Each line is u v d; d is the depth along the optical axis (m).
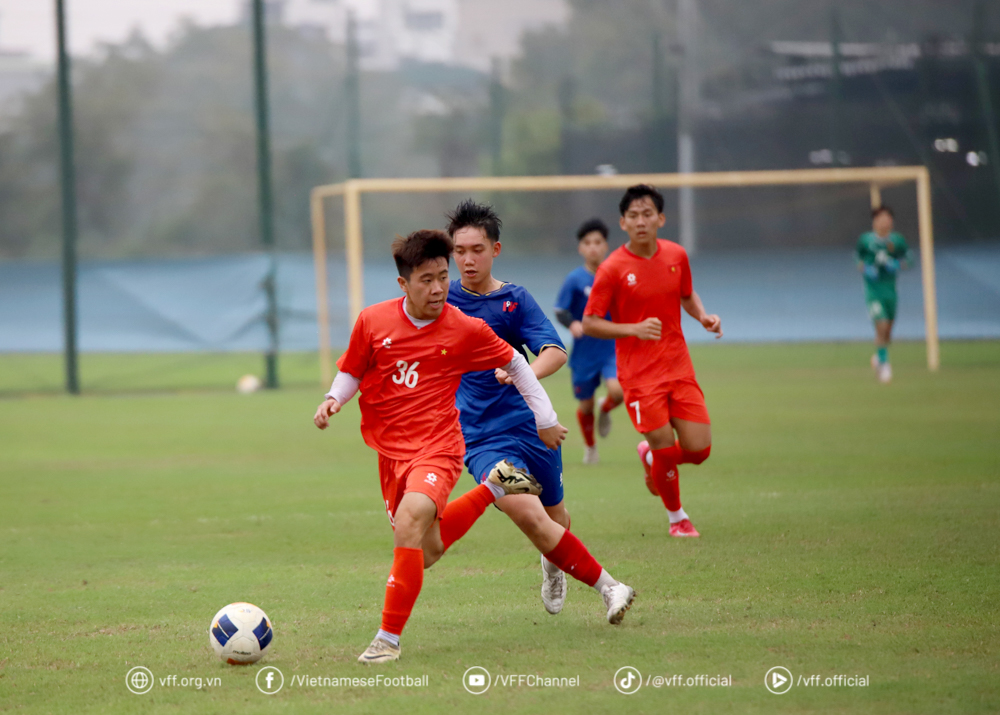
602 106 132.62
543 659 15.45
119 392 63.72
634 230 23.36
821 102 99.69
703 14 130.88
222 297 65.50
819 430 40.53
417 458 16.14
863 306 76.81
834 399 50.25
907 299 75.94
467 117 131.62
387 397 16.39
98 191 138.75
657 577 20.14
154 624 17.72
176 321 65.31
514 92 131.75
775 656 15.33
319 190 64.25
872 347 82.06
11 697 14.20
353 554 23.03
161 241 137.75
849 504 26.81
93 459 37.81
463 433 18.20
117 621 17.92
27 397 61.41
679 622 17.20
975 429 39.69
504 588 19.77
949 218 90.56
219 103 146.88
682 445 23.75
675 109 101.94
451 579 20.52
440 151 131.75
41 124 139.38
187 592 19.80
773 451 35.88
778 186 98.19
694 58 115.75
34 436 44.22
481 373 18.16
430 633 16.92
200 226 138.50
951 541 22.47
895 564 20.64
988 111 88.88
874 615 17.31
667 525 25.05
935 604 17.84
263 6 65.31
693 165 101.00
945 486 28.95
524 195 107.19
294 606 18.75
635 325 22.59
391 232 132.38
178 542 24.38
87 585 20.45
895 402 48.44
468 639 16.55
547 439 16.92
